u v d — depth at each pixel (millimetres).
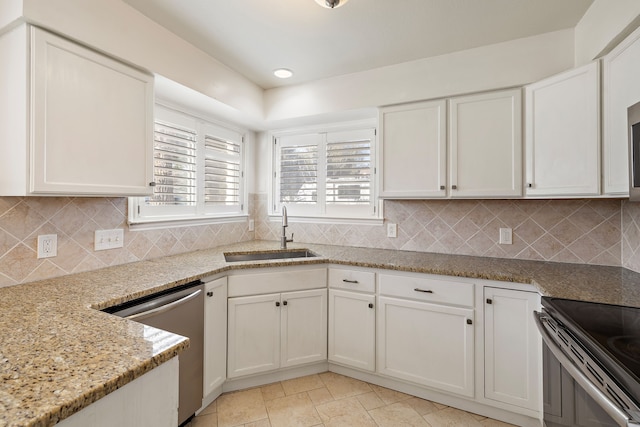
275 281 2137
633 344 981
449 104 2166
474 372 1821
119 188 1599
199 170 2588
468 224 2398
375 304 2113
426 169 2230
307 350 2234
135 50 1661
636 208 1812
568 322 1152
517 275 1736
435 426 1754
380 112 2389
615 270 1866
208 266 1952
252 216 3221
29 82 1258
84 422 682
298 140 3082
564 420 1240
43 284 1520
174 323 1586
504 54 2004
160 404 873
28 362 775
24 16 1225
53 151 1328
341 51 2133
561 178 1750
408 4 1637
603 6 1536
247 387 2131
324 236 2969
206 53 2146
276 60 2258
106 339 919
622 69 1432
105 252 1898
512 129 1989
